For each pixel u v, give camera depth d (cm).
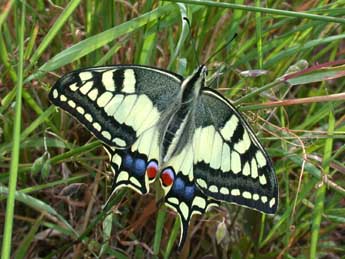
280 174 23
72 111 16
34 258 21
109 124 16
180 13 19
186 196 17
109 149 16
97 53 21
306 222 21
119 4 23
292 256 21
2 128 20
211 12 22
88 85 16
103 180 21
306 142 20
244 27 23
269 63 21
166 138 16
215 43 23
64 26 22
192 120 17
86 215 21
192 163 17
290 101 18
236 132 16
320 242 22
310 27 21
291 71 18
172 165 17
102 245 19
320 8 21
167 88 17
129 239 21
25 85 20
